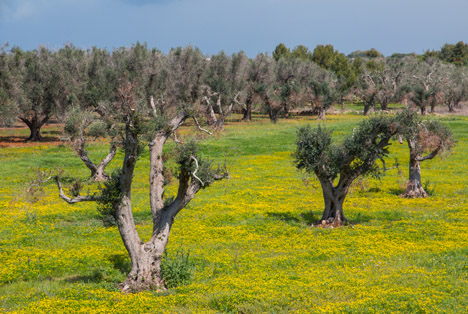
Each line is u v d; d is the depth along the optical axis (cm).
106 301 1385
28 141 6431
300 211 2742
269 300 1346
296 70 10900
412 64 13250
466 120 8106
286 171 4288
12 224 2453
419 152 3133
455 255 1786
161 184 1600
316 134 2488
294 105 9588
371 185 3575
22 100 6075
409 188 3184
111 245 2097
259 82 9744
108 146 5550
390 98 10462
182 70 8412
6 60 6069
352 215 2630
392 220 2542
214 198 3159
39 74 6494
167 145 4938
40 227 2400
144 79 7019
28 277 1688
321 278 1555
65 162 4628
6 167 4331
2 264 1797
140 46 7431
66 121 3262
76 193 1545
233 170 4359
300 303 1333
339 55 15100
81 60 7219
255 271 1677
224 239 2181
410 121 2458
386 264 1712
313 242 2091
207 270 1705
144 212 2725
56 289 1536
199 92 8262
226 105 8475
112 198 1497
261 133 6800
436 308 1244
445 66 13575
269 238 2211
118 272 1742
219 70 9088
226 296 1384
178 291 1497
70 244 2105
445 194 3206
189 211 2762
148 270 1533
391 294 1355
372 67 16300
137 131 1507
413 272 1583
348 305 1280
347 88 12662
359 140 2433
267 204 2972
